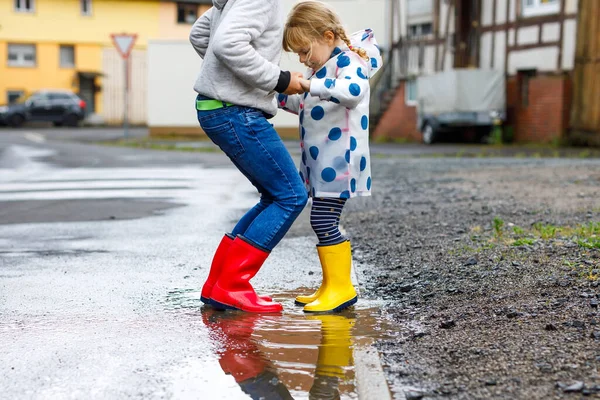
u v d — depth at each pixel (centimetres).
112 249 541
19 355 294
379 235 571
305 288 421
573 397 235
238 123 362
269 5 357
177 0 3991
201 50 394
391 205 754
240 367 279
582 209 655
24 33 3841
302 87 357
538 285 371
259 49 361
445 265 442
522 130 2036
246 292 371
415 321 339
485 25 2167
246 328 335
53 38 3872
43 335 323
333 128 373
